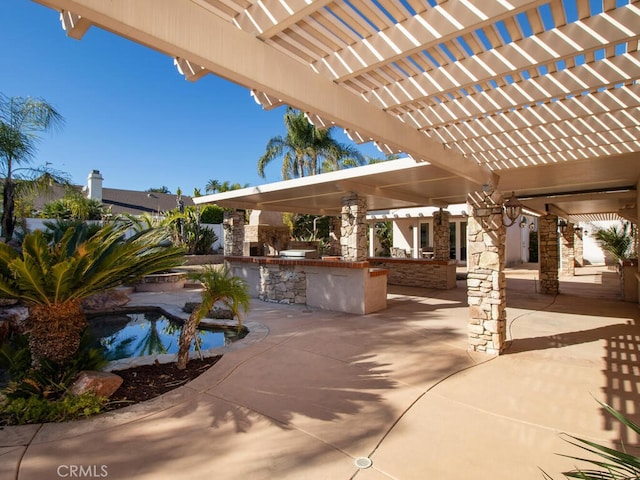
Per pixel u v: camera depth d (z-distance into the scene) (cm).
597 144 446
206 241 2167
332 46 277
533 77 328
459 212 1694
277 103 317
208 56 208
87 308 934
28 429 341
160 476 273
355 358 548
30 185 1068
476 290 593
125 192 3272
